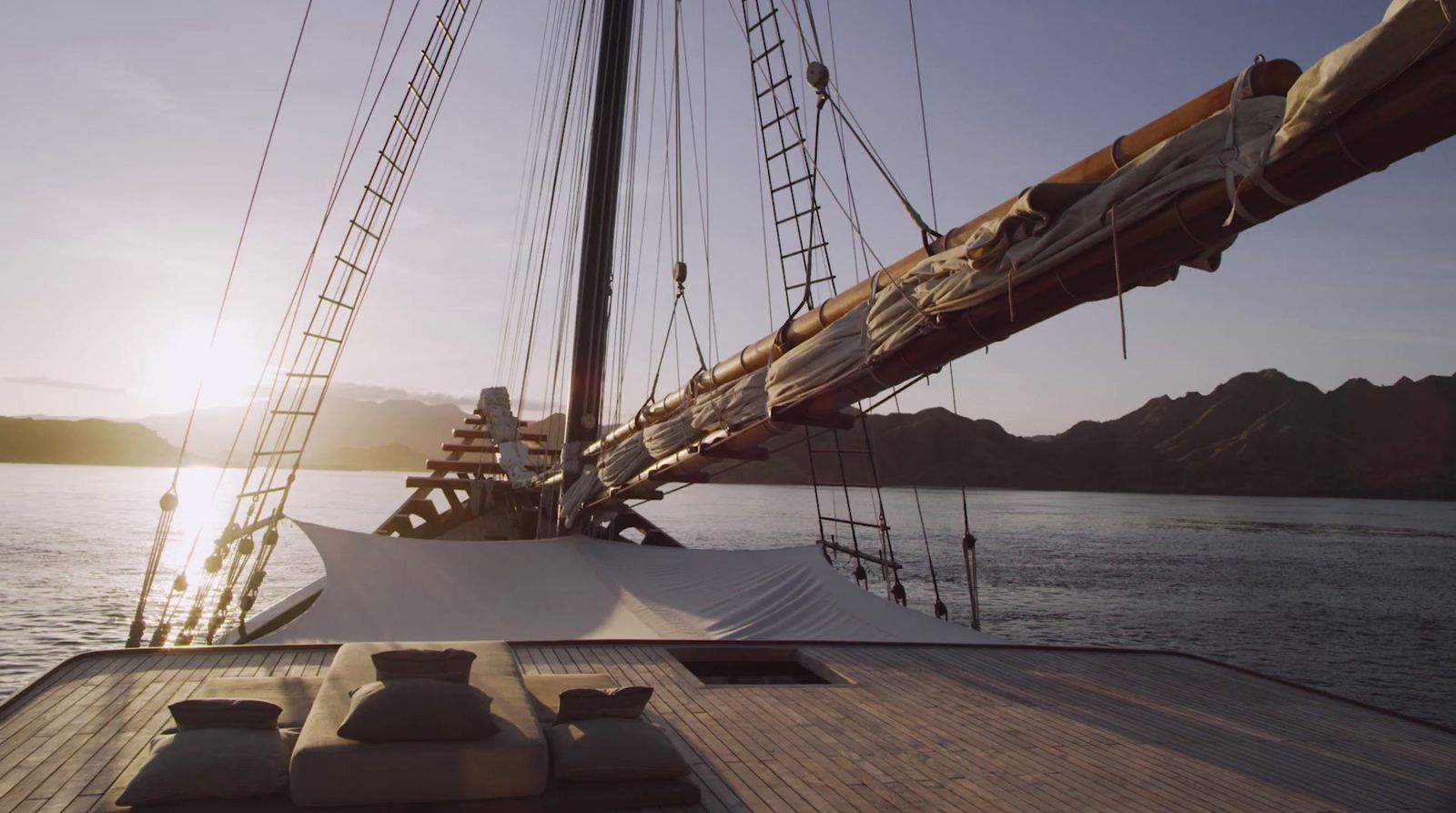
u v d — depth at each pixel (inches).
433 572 493.0
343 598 441.4
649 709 252.7
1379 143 148.9
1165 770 216.7
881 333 273.4
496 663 230.1
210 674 268.5
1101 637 1336.1
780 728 240.1
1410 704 1010.1
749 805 184.9
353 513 4062.5
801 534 3080.7
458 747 175.0
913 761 216.4
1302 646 1321.4
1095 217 195.3
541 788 177.5
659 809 181.3
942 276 246.7
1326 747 240.8
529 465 888.3
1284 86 168.6
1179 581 2105.1
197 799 164.9
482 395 954.1
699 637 405.1
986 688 295.7
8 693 797.9
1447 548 3457.2
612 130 751.1
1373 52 139.6
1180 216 182.1
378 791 168.2
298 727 197.0
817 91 362.3
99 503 4104.3
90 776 182.1
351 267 547.5
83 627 1082.7
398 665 193.8
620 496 613.6
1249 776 214.4
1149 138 197.9
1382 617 1614.2
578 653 319.0
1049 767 215.5
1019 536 3540.8
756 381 380.2
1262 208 169.3
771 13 500.1
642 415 565.3
